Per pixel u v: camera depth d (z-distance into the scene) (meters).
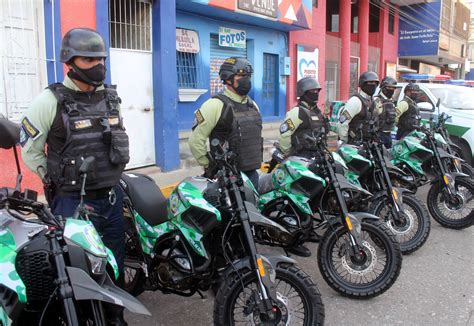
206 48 10.34
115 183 2.96
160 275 3.36
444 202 5.89
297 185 4.09
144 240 3.42
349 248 3.81
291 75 13.31
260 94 12.23
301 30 13.17
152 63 7.26
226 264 3.24
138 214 3.45
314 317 2.92
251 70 3.96
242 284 2.92
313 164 4.14
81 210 2.44
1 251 2.26
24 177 5.53
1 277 2.19
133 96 7.03
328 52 16.03
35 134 2.79
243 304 3.17
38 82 5.71
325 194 4.18
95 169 2.82
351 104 5.48
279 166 4.23
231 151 3.11
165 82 7.27
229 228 3.17
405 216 4.77
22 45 5.54
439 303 3.90
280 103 13.03
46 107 2.75
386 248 3.82
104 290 2.18
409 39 22.69
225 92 4.08
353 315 3.69
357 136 5.39
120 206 3.19
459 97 9.27
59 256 2.18
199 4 9.07
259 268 2.83
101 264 2.32
